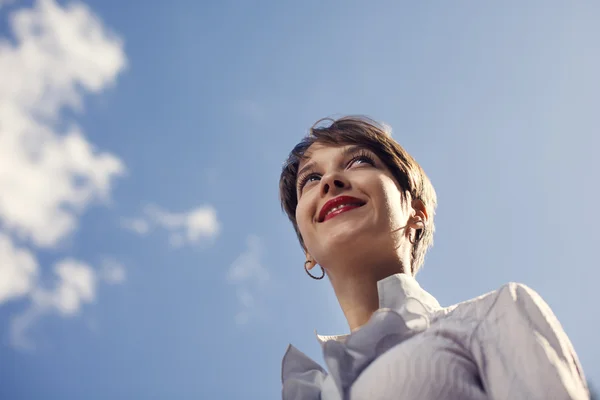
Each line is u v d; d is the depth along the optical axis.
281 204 3.40
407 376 1.96
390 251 2.60
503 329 1.96
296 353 2.52
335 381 2.10
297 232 3.36
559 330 1.95
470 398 1.89
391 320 2.16
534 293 2.05
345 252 2.59
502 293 2.05
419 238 2.84
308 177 2.99
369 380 2.04
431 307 2.31
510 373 1.85
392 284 2.38
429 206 3.00
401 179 2.84
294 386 2.41
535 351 1.85
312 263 3.23
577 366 1.89
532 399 1.77
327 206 2.68
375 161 2.87
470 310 2.10
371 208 2.63
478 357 1.96
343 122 3.09
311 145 3.11
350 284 2.63
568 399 1.73
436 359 1.97
